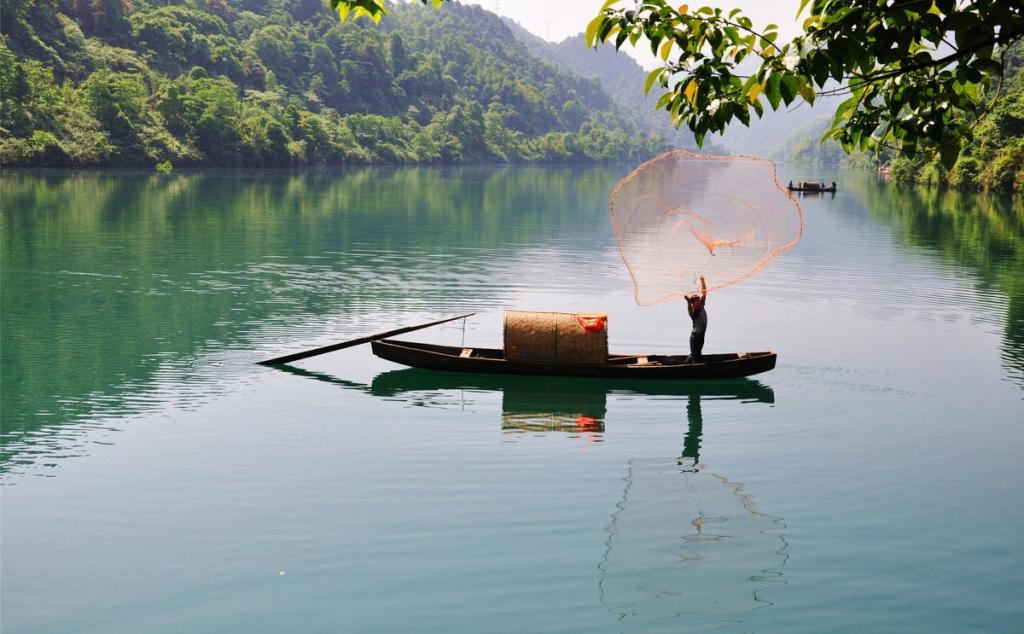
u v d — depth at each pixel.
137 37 171.62
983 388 20.00
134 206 62.53
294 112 165.00
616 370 20.20
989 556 11.84
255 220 55.78
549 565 11.38
